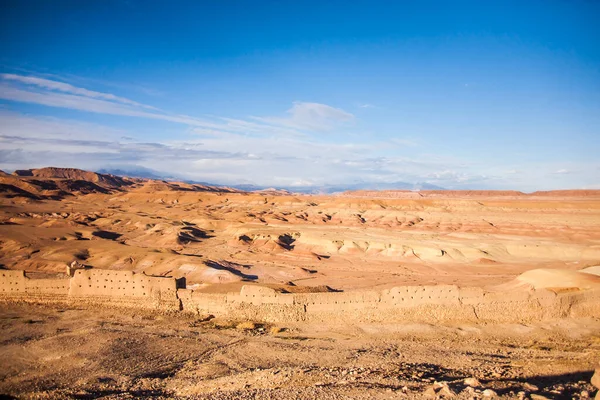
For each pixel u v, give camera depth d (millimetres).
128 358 32062
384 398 19516
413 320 40594
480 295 41062
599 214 148625
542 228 127000
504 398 18031
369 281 76688
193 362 31531
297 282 75062
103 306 45375
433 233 126875
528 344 34781
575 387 19516
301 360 30953
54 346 34000
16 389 26406
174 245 108625
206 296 43688
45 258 81312
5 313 43531
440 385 20062
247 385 24875
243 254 100438
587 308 41125
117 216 148375
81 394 25094
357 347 34062
